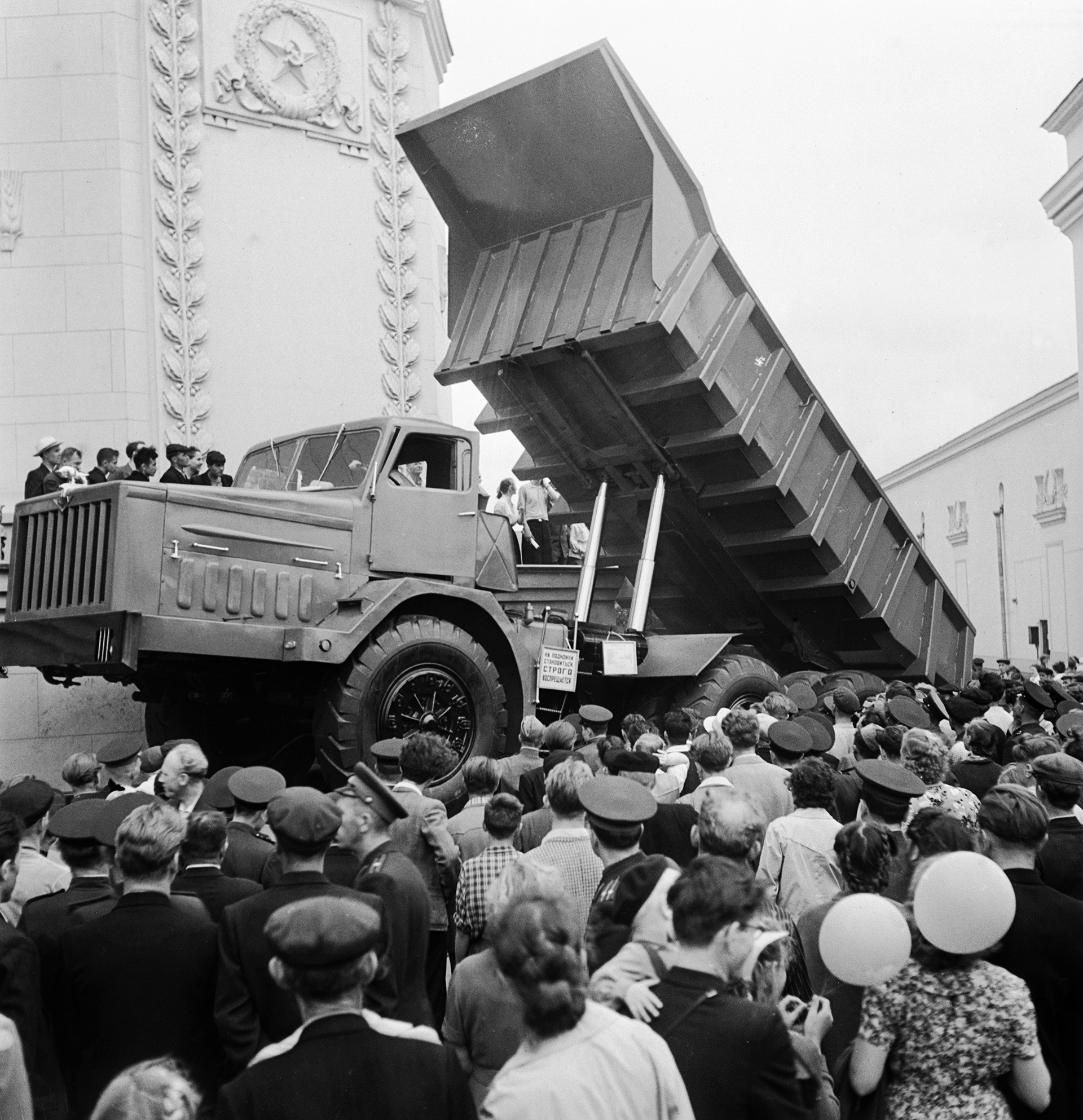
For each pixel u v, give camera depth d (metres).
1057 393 21.39
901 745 5.47
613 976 2.72
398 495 8.76
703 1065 2.42
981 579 25.84
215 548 7.91
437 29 14.79
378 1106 2.21
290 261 13.05
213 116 12.70
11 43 12.19
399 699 8.18
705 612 11.55
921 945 2.82
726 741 4.79
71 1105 3.27
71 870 3.91
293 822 3.18
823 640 11.50
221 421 12.63
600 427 9.85
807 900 4.04
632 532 10.94
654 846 4.70
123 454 12.08
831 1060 3.34
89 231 12.14
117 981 3.13
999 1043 2.73
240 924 3.15
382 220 13.63
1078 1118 3.29
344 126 13.42
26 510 8.25
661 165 8.50
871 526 10.52
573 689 9.04
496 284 9.75
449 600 8.67
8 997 3.05
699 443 9.44
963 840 3.34
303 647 7.78
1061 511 21.72
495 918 2.25
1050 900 3.38
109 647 7.56
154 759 6.29
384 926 3.25
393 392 13.61
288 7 13.06
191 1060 3.16
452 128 9.15
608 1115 2.10
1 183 12.05
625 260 8.83
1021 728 7.01
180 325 12.42
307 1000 2.29
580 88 8.43
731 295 9.11
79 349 12.10
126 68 12.32
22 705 9.92
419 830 4.50
